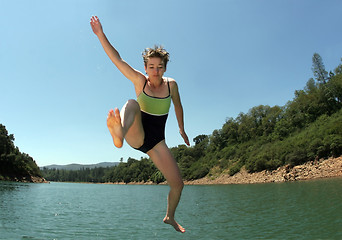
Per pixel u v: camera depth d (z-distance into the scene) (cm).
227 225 1525
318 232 1252
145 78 349
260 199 2680
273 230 1338
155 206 2723
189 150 12519
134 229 1491
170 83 368
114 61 341
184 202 2891
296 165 5897
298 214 1684
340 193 2509
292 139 7269
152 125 345
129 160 19225
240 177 7450
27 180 10406
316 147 5634
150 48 348
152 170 14438
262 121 10231
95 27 334
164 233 1387
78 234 1371
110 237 1312
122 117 291
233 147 10356
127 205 2830
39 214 2011
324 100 7750
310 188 3231
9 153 9938
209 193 4128
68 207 2545
